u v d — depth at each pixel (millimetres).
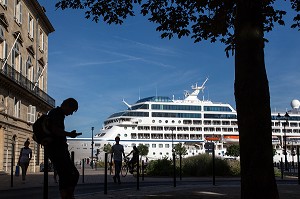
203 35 10867
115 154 15766
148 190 11164
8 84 29812
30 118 36406
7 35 31531
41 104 40781
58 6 11375
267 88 6000
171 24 11078
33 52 39656
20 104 34031
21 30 35625
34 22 40656
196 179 20750
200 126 92188
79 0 11227
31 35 39438
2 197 9883
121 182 17188
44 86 45281
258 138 5738
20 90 32750
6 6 31109
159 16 11141
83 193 10898
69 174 5602
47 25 45906
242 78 6004
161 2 11062
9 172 30266
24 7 36750
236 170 24219
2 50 30406
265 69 6098
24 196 10164
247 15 6180
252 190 5633
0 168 29062
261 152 5703
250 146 5742
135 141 87000
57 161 5543
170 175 24109
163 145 87938
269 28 10977
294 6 10992
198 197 8484
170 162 24875
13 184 15328
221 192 9938
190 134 91312
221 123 93875
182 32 11102
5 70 30125
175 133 90062
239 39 6199
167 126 89938
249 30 6094
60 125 5566
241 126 5883
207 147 25641
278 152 91000
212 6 9758
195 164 24312
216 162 24328
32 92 36719
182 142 89375
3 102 29516
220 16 9891
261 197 5590
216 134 93125
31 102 37625
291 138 94875
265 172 5656
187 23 11078
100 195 9492
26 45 37469
